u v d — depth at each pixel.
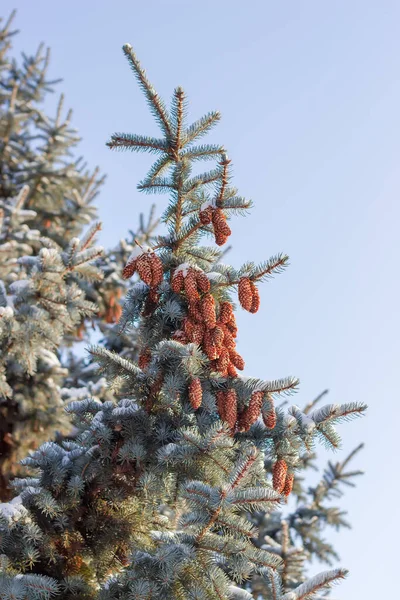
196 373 4.19
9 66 13.70
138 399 4.70
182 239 4.61
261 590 7.71
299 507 10.48
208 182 4.55
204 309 4.26
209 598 3.86
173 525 4.89
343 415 4.30
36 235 9.64
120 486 4.70
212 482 4.24
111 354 4.61
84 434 4.55
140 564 4.01
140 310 4.63
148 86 4.57
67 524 4.60
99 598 4.07
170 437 4.44
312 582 3.59
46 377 9.39
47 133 12.76
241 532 3.83
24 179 12.11
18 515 4.27
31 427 9.28
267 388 4.28
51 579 4.12
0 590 3.84
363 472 10.70
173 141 4.62
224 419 4.27
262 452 4.14
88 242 7.18
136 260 4.43
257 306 4.27
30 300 7.07
